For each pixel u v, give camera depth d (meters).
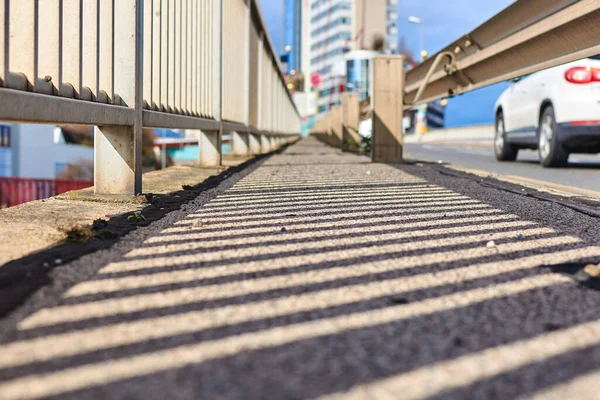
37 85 3.16
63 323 1.72
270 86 18.89
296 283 2.20
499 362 1.45
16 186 20.88
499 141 11.65
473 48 8.88
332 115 24.27
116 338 1.60
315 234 3.21
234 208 4.22
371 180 6.60
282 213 3.99
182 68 6.66
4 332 1.64
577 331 1.68
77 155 33.72
